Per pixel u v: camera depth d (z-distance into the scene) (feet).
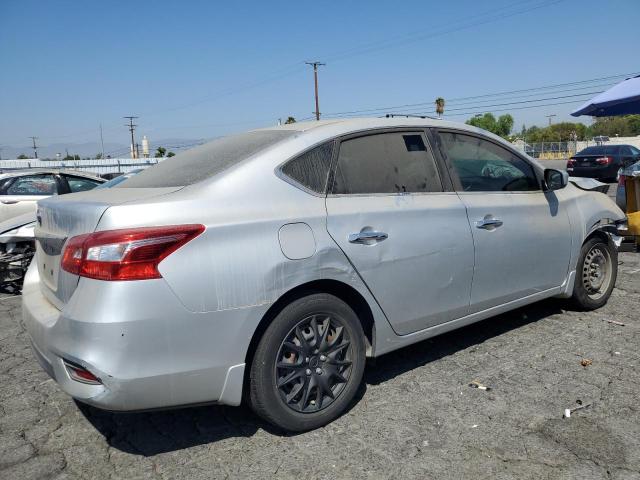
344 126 11.37
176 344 8.68
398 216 11.25
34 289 10.89
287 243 9.68
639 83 26.63
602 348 13.61
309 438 10.08
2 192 30.78
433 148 12.48
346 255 10.39
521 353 13.47
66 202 10.00
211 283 8.87
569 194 15.44
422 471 8.96
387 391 11.77
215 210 9.25
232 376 9.22
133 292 8.37
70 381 8.82
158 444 10.09
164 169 11.59
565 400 11.07
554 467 8.92
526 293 14.06
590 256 15.96
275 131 11.81
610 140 205.36
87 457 9.73
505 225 13.17
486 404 11.03
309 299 9.96
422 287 11.62
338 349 10.43
